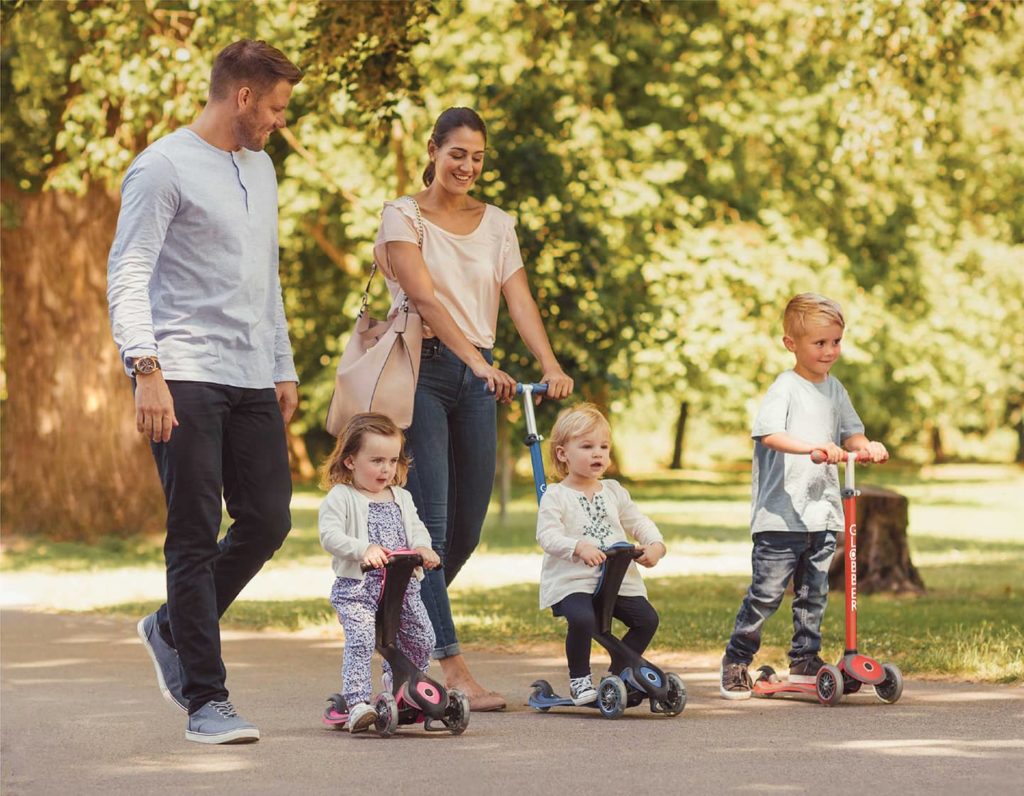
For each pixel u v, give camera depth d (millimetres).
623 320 63969
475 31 63344
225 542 18531
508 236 22047
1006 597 38500
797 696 21031
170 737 17859
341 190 62375
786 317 22062
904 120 38406
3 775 15539
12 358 59375
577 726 18391
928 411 110062
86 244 58031
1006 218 110062
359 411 20703
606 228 73125
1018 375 127938
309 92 41844
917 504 98625
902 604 36219
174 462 17531
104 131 49156
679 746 16688
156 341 17625
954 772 14883
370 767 15633
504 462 74875
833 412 21828
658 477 135375
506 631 29734
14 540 57156
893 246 100312
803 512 21297
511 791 14219
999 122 99062
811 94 84375
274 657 26797
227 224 17906
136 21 43844
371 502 19031
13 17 42188
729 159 87875
